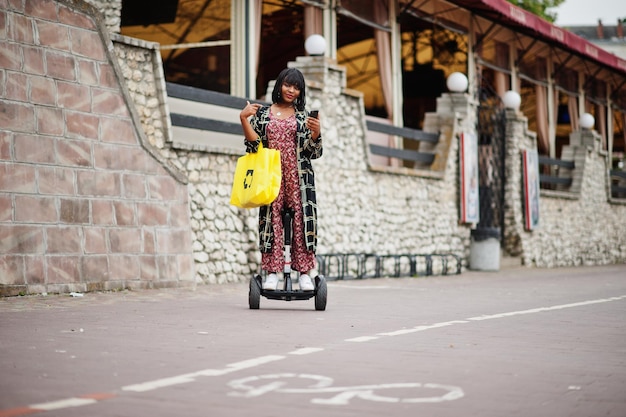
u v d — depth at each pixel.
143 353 6.33
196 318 8.91
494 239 24.73
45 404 4.50
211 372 5.55
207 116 17.91
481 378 5.55
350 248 20.00
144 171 13.73
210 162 16.33
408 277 20.64
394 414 4.42
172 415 4.30
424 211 22.86
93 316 8.96
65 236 12.38
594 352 6.93
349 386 5.17
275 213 9.95
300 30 21.03
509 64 30.11
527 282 18.39
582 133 33.91
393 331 8.03
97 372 5.49
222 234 16.47
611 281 19.05
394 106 23.89
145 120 15.08
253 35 19.23
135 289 13.29
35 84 12.25
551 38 27.61
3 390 4.88
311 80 19.17
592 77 36.44
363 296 13.02
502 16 25.33
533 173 28.52
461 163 24.30
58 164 12.43
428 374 5.65
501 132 26.67
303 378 5.40
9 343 6.75
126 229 13.31
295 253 10.01
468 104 24.69
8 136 11.79
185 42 19.06
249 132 9.46
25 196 11.90
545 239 29.73
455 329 8.34
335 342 7.14
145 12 19.17
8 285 11.52
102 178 13.05
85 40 13.12
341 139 19.77
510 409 4.63
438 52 25.77
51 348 6.50
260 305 10.80
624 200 36.75
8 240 11.60
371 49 23.28
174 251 14.02
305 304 11.12
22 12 12.20
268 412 4.41
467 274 22.62
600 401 4.93
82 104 12.91
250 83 19.20
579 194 32.69
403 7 23.95
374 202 20.89
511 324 8.95
